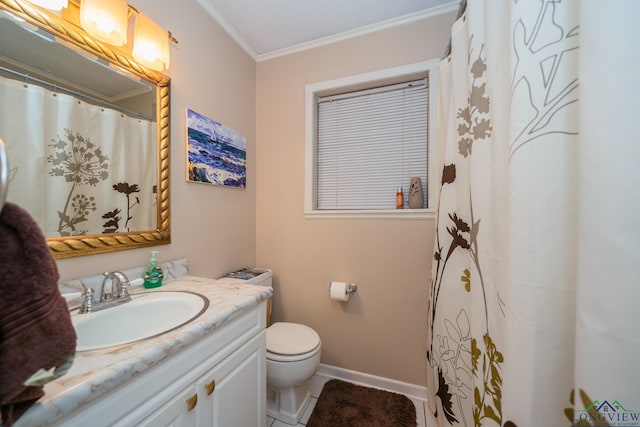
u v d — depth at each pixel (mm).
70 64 795
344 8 1387
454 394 1021
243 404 854
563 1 536
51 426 388
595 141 439
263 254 1810
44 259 380
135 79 985
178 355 612
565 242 527
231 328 799
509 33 644
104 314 747
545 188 546
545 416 530
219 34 1444
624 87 416
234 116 1580
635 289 397
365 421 1266
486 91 781
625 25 419
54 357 365
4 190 304
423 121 1565
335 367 1645
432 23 1425
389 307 1532
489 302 745
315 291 1690
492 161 736
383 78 1528
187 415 635
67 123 790
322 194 1791
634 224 402
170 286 1003
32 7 704
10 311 335
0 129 658
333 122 1762
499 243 695
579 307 456
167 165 1103
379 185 1664
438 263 1175
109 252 900
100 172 880
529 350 548
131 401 506
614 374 407
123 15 858
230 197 1562
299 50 1710
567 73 529
